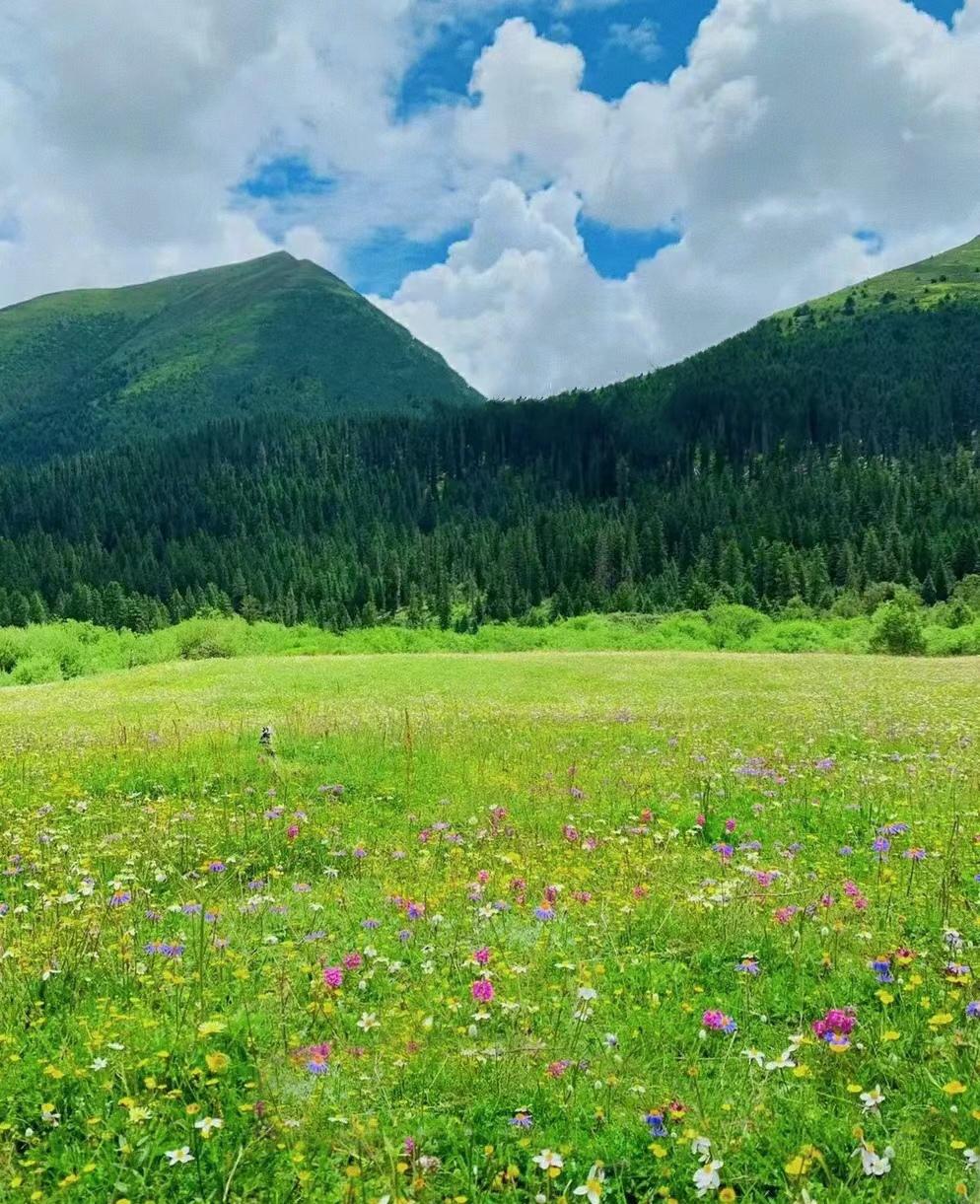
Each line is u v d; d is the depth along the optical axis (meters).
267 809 11.49
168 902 7.82
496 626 115.44
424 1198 3.79
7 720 28.08
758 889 7.54
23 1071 4.75
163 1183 3.96
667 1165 3.96
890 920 6.73
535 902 7.42
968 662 54.31
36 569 179.75
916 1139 4.10
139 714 28.64
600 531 158.50
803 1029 5.11
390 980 5.98
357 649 93.69
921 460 197.12
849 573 134.75
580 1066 4.73
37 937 6.66
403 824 10.84
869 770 13.05
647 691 36.88
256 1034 5.17
